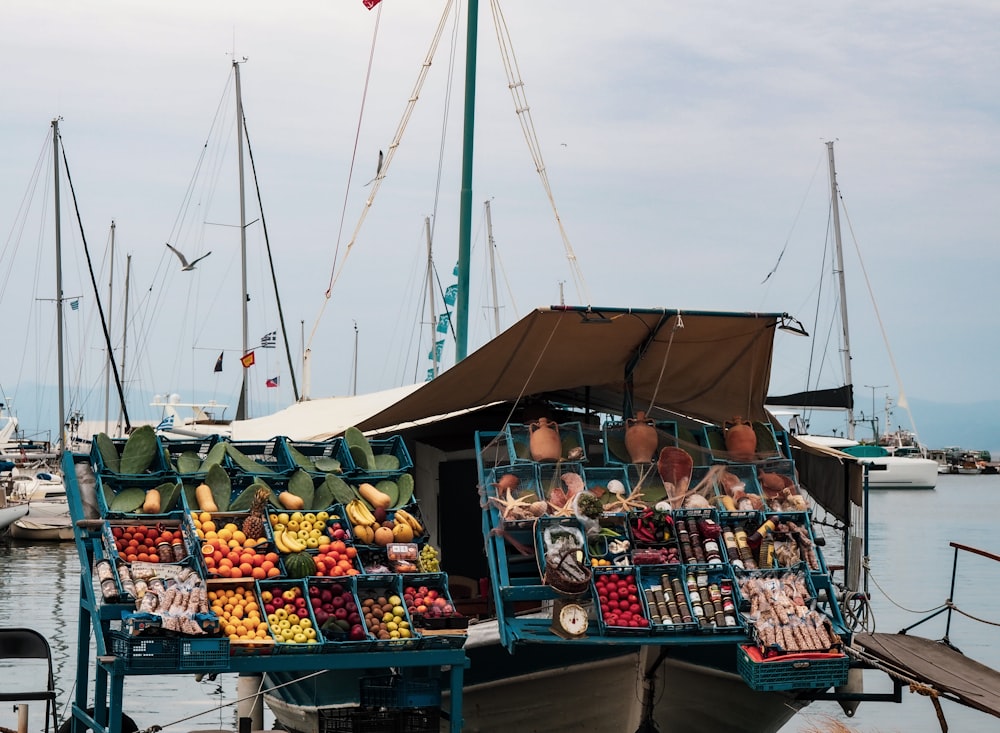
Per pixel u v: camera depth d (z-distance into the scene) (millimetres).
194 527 9891
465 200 18719
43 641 10297
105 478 10531
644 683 11234
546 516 10773
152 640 8922
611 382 13617
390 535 10523
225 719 13711
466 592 13406
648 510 11070
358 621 9656
